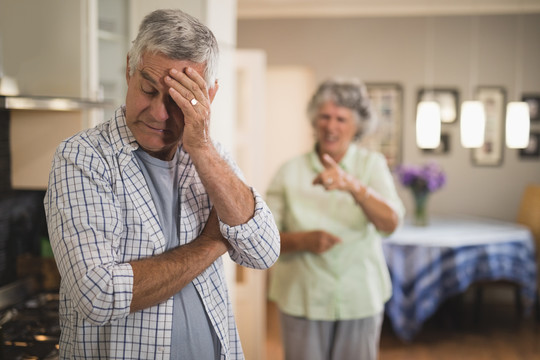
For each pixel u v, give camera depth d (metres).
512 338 4.35
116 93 2.36
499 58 5.42
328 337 2.10
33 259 2.22
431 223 4.75
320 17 5.61
